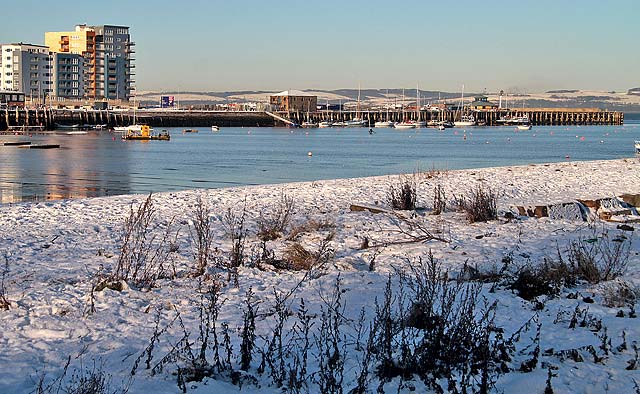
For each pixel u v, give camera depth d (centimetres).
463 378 617
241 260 1220
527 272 1030
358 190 2456
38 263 1245
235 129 15488
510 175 2994
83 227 1670
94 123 12750
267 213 1908
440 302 877
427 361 677
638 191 2398
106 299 955
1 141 8119
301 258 1212
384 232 1547
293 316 869
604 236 1460
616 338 771
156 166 4991
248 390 644
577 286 1028
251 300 947
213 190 2500
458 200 2022
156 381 666
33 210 1956
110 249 1385
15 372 693
